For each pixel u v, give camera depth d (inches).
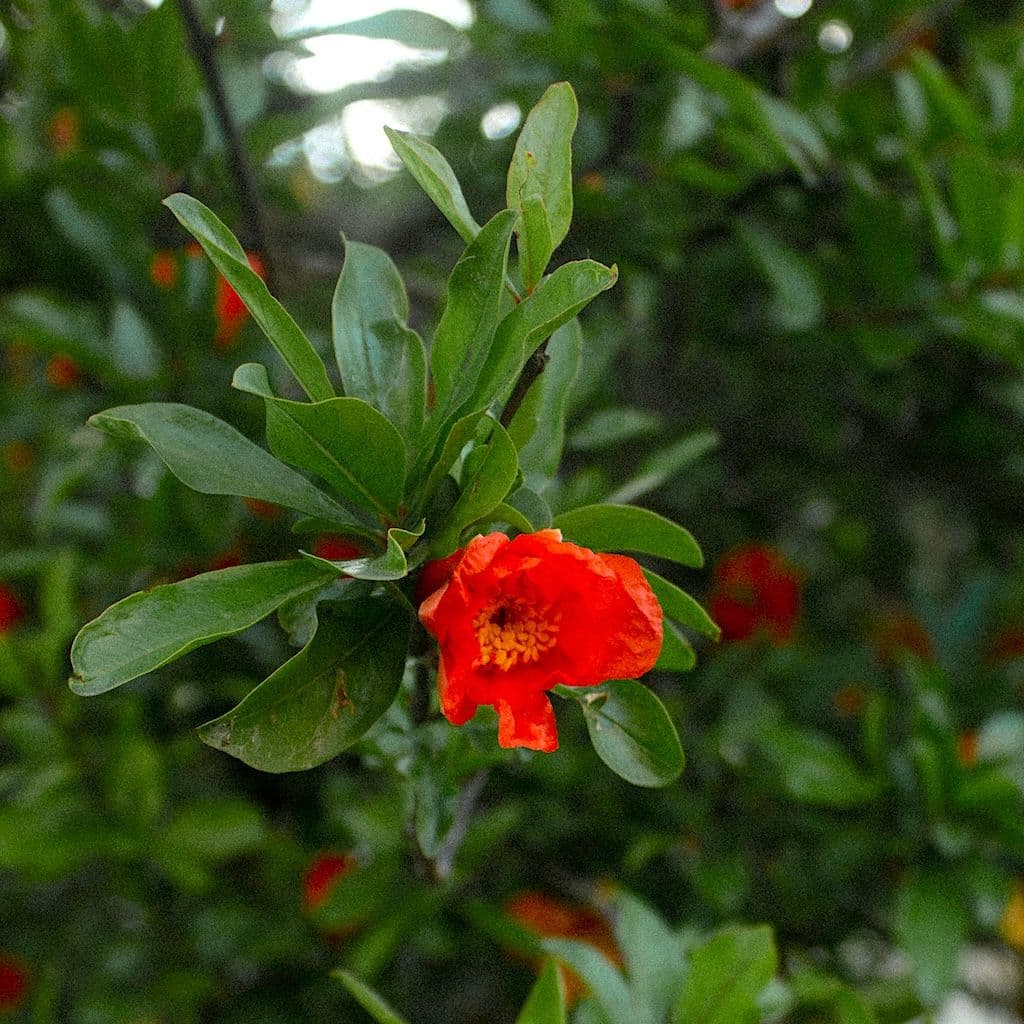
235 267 18.6
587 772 32.4
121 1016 29.9
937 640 41.6
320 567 19.0
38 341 27.1
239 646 30.9
